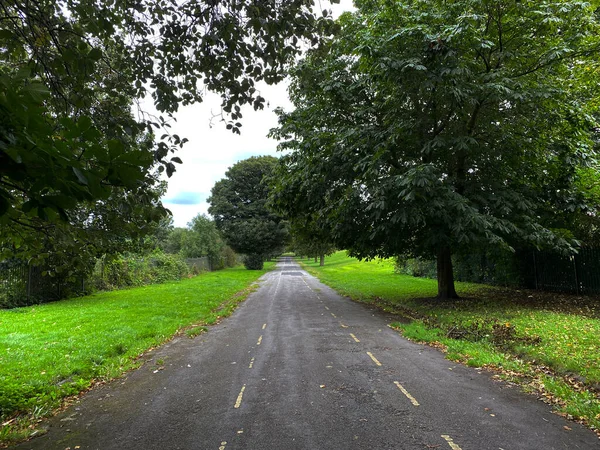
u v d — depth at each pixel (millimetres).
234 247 47562
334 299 16453
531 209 12195
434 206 10602
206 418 4516
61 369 6258
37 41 4344
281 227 46969
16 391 5219
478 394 5055
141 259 25641
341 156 12992
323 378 5820
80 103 4320
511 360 6465
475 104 10680
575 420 4242
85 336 8688
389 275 28266
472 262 20688
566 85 12250
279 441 3869
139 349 7910
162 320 11062
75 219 4617
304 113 14562
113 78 5168
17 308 13812
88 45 4438
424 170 9750
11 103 1759
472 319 9648
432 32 10016
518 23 10539
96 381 6113
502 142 12039
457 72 9258
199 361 7094
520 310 10789
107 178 2139
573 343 6797
